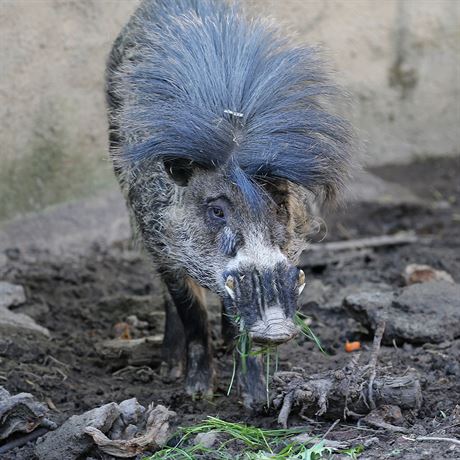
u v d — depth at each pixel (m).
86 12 11.61
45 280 10.51
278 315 6.05
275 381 6.98
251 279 6.19
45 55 11.46
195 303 7.67
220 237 6.75
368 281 10.20
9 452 6.56
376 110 14.30
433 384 7.27
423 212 12.79
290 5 12.94
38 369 8.05
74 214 11.79
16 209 11.48
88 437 6.31
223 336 8.27
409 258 10.92
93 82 11.88
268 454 6.13
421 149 14.63
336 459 5.97
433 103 14.60
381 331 7.33
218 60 7.26
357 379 6.68
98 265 11.05
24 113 11.39
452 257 10.95
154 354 8.52
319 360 8.06
